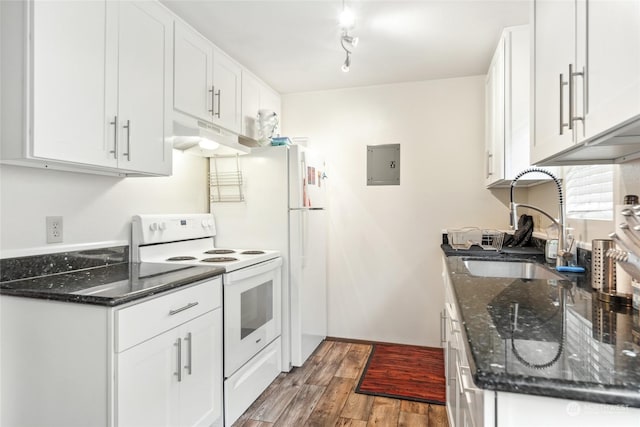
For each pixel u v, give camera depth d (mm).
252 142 3143
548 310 1028
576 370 656
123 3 1697
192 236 2529
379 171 3297
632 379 620
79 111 1484
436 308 3172
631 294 1077
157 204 2410
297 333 2672
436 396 2322
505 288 1305
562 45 1130
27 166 1610
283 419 2080
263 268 2342
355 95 3354
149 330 1461
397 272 3256
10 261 1567
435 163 3168
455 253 2295
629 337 814
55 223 1753
